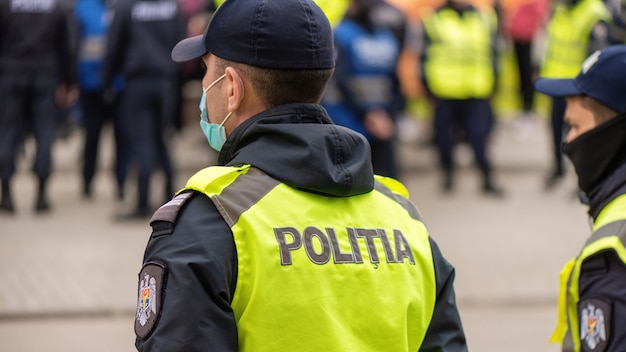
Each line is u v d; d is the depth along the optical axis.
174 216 3.94
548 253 15.80
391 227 4.34
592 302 5.01
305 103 4.18
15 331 12.16
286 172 4.07
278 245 3.95
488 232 17.03
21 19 16.56
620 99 5.43
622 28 16.64
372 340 4.09
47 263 14.56
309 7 4.16
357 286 4.09
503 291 14.05
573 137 5.61
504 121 26.97
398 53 16.50
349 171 4.11
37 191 17.48
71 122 24.48
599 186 5.50
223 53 4.17
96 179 20.66
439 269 4.43
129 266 14.52
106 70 16.42
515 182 21.22
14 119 16.89
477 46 19.28
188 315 3.76
